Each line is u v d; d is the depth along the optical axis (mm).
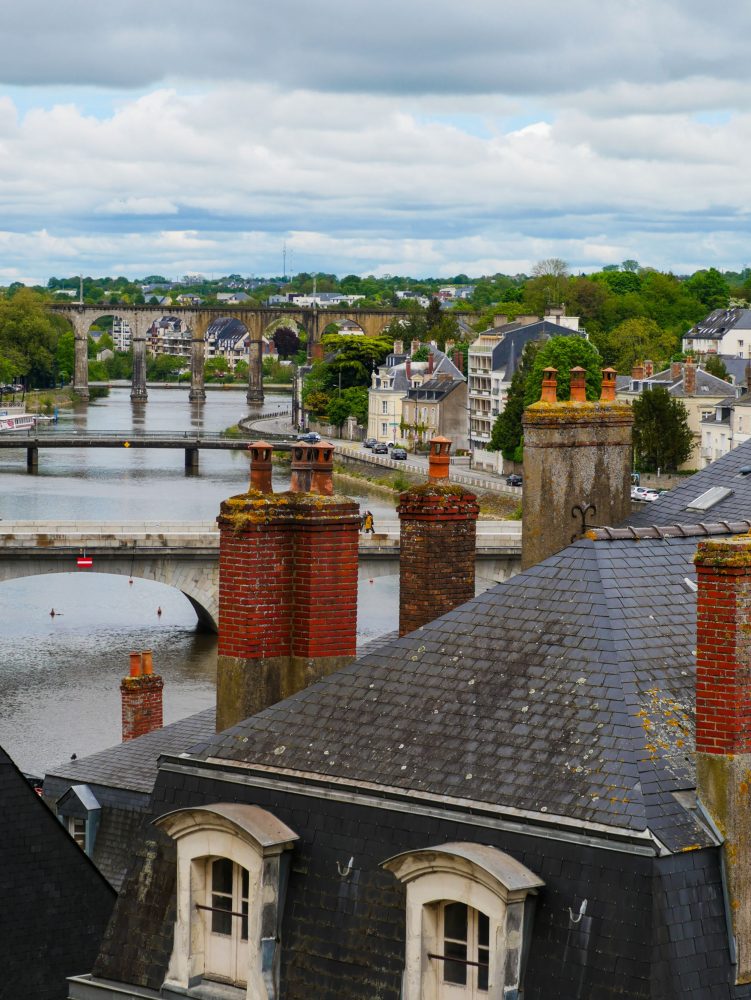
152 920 29047
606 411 46875
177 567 176000
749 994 24438
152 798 29812
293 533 33906
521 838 25250
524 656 28531
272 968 27109
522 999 24438
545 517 46531
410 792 26891
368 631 157875
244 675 33719
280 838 27266
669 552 30844
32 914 35781
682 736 26500
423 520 38094
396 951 26109
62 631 173500
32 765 118625
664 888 24141
